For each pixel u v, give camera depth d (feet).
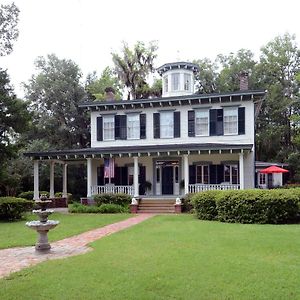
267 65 151.84
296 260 29.32
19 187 116.06
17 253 35.73
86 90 154.10
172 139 93.40
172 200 82.79
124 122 96.94
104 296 21.44
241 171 80.89
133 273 25.95
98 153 86.38
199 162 90.63
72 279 24.91
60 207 96.99
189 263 28.48
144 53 157.99
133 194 88.33
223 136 90.12
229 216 57.77
